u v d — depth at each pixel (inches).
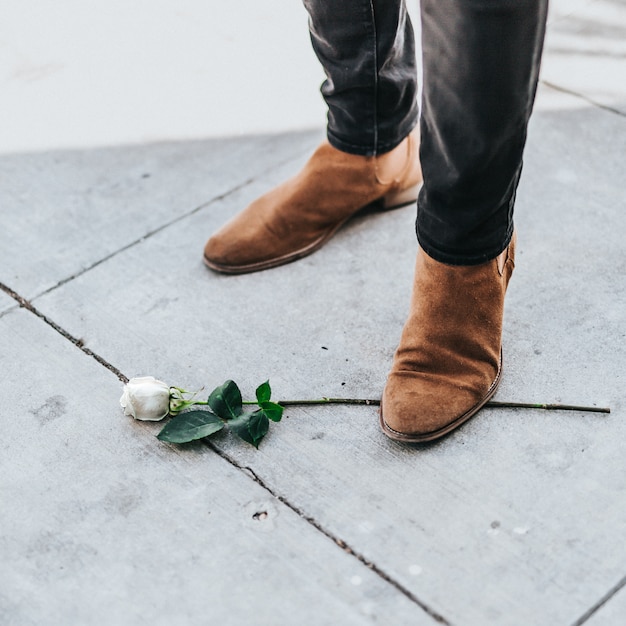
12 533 64.8
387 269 76.5
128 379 71.4
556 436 66.7
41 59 95.7
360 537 63.6
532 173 81.4
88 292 76.6
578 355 70.3
